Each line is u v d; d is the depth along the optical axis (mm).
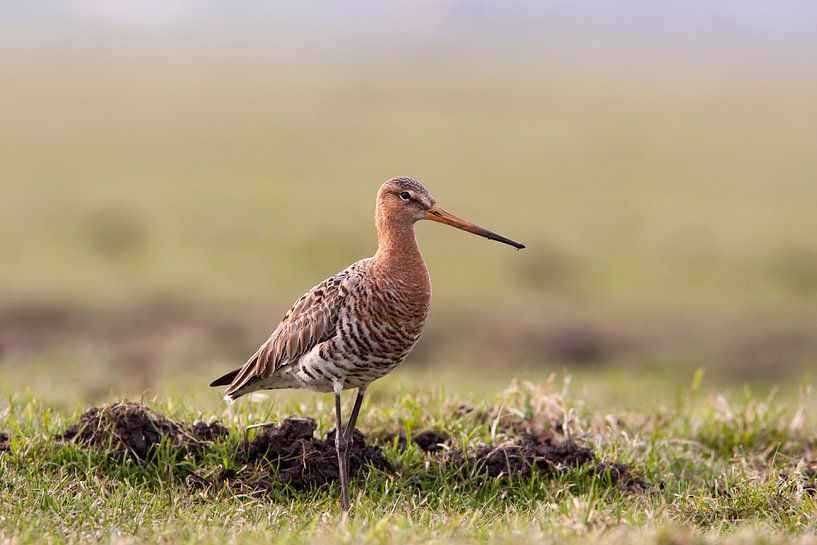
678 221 33094
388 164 41438
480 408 10492
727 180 39750
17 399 10758
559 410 10484
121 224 29891
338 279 9117
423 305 9117
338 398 8984
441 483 9141
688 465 9781
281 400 11148
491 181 38531
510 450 9445
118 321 20719
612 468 9336
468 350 19875
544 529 7578
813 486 9289
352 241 29234
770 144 48000
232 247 28141
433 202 9312
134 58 93125
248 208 33156
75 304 21672
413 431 9977
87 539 7469
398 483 9016
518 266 26938
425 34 190750
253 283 24625
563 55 125500
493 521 8250
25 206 32000
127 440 9047
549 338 20891
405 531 7445
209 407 10703
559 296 24438
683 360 19812
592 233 31141
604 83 76812
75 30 145625
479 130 50594
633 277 26578
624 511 8344
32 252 26516
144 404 9719
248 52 113500
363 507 8367
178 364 16516
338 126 50750
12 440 8914
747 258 28516
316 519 7965
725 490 9203
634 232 31406
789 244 30172
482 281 25469
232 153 43125
